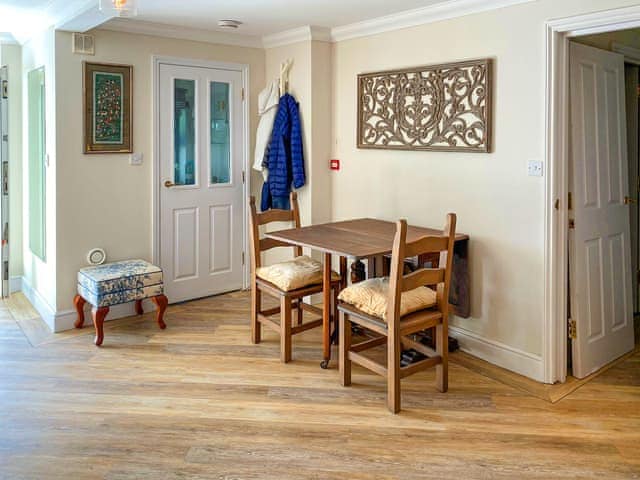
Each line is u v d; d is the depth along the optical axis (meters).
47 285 4.25
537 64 3.06
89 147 4.07
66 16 3.57
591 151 3.28
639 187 4.26
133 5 2.50
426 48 3.72
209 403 2.91
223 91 4.80
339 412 2.82
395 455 2.42
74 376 3.24
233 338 3.91
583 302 3.25
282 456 2.41
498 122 3.30
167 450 2.45
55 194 3.95
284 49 4.71
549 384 3.14
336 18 4.01
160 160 4.49
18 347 3.71
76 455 2.40
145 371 3.32
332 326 3.74
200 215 4.80
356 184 4.41
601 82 3.34
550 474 2.28
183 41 4.49
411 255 2.78
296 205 4.02
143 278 3.92
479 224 3.47
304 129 4.55
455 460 2.38
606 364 3.44
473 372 3.35
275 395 3.01
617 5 2.70
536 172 3.12
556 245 3.10
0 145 4.82
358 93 4.26
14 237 5.05
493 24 3.27
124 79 4.20
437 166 3.72
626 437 2.58
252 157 5.06
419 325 2.91
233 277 5.11
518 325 3.29
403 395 3.02
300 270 3.57
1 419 2.71
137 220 4.41
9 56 4.82
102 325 3.74
